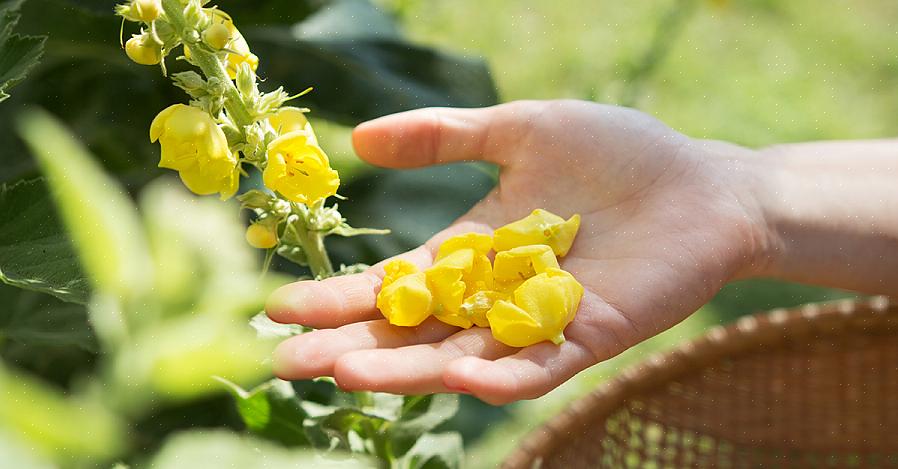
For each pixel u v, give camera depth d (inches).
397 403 17.3
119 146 19.7
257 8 20.2
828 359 22.0
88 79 19.9
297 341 16.4
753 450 22.2
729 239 19.4
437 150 20.3
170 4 15.4
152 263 7.2
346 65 21.0
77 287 13.0
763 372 22.1
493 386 16.0
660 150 20.1
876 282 21.0
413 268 17.9
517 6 38.7
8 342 14.7
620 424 21.9
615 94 31.5
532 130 20.2
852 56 38.8
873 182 21.1
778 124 35.5
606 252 19.1
